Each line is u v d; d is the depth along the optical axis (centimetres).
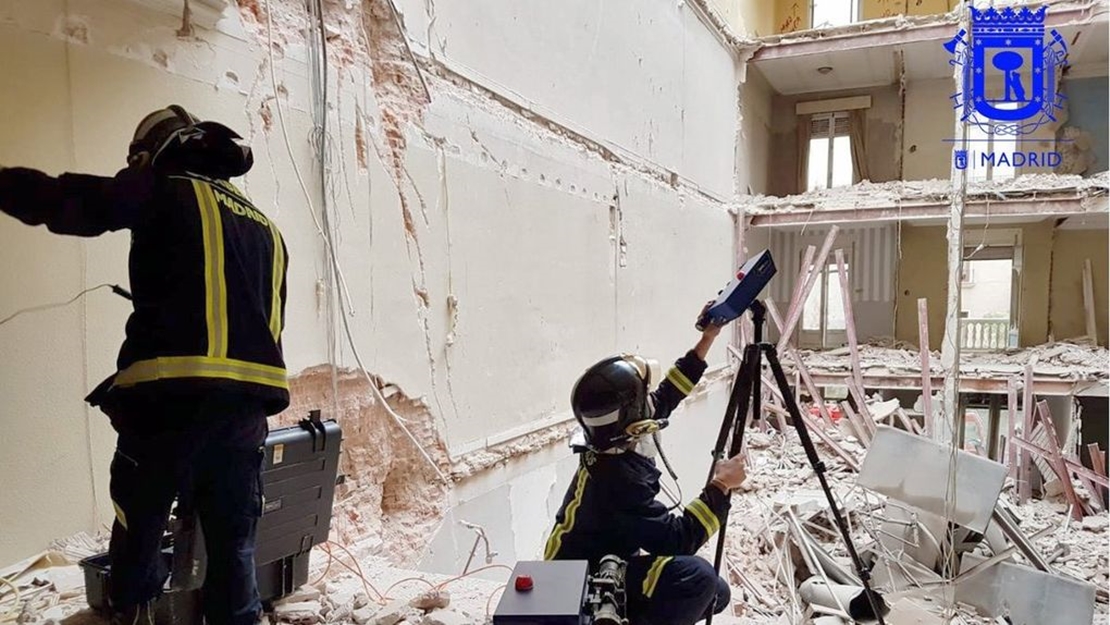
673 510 251
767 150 1203
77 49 209
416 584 264
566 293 510
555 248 493
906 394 1129
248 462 174
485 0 410
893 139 1158
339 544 292
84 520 215
